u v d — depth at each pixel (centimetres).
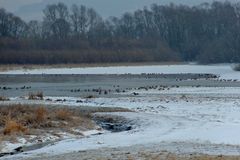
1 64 15612
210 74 11069
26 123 3203
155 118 3553
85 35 19562
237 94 5869
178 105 4600
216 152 2164
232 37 17712
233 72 11619
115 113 3788
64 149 2430
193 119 3512
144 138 2725
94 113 3791
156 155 2073
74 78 10569
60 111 3500
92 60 16538
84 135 3095
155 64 16638
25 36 19238
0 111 3562
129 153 2161
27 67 14738
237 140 2556
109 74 12056
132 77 10744
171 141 2561
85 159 2033
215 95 5759
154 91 6569
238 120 3453
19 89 7388
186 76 10725
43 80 9956
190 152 2164
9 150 2548
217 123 3269
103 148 2389
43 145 2689
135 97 5606
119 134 2975
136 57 17275
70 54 16438
